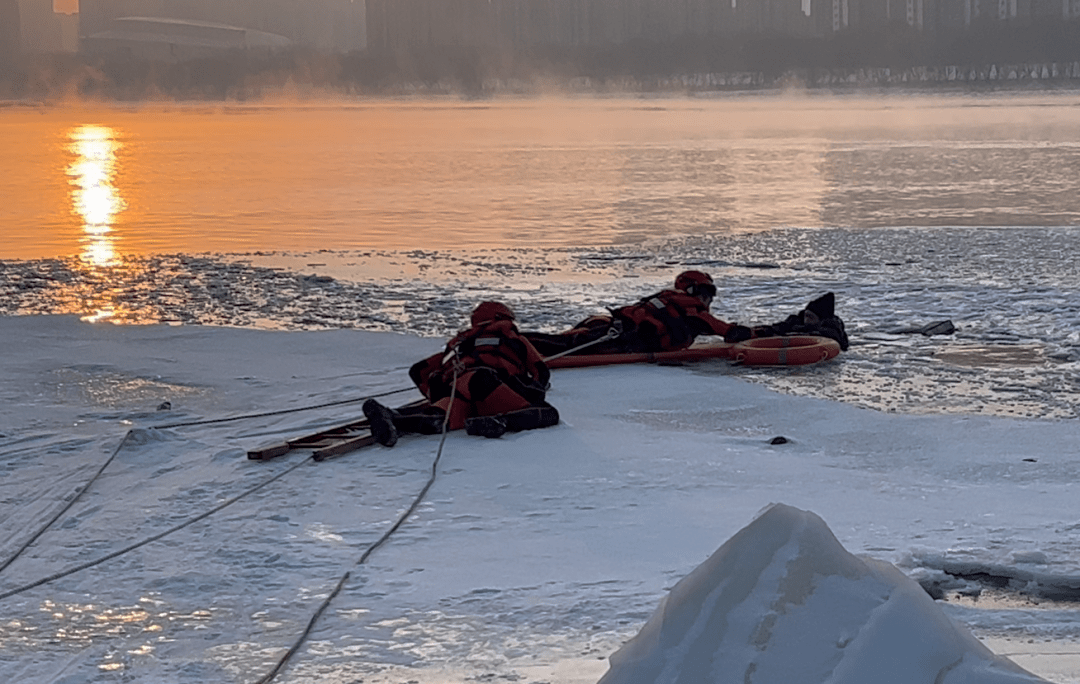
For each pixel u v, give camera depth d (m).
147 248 22.16
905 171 41.56
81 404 9.30
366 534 5.92
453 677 4.07
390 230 25.19
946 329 12.34
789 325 11.36
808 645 1.98
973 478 6.89
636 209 29.39
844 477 6.88
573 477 6.91
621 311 11.11
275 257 20.44
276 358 11.09
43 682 4.13
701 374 10.37
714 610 2.05
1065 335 12.12
